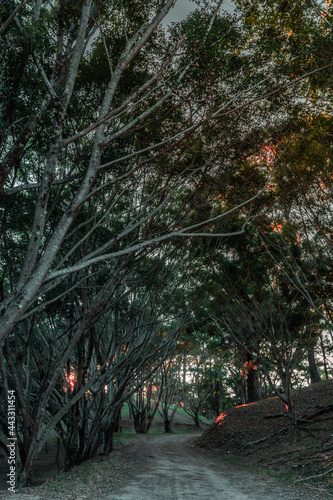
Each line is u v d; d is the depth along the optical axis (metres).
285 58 12.01
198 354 40.88
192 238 18.05
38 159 14.81
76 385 15.52
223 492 10.30
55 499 8.86
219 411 49.78
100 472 13.33
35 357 16.06
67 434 17.16
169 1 10.33
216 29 11.05
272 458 16.70
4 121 10.20
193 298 20.30
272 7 11.53
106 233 15.37
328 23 11.58
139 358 20.88
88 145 13.79
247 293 21.50
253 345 22.25
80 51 9.68
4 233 13.40
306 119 14.01
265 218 17.64
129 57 10.30
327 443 15.88
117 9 12.41
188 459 19.19
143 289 21.78
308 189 15.80
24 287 8.45
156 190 15.25
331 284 15.27
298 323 20.33
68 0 10.35
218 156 13.39
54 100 9.20
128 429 38.56
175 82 10.72
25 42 9.45
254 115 13.36
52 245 8.91
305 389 25.17
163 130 13.35
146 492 9.94
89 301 17.11
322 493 10.15
